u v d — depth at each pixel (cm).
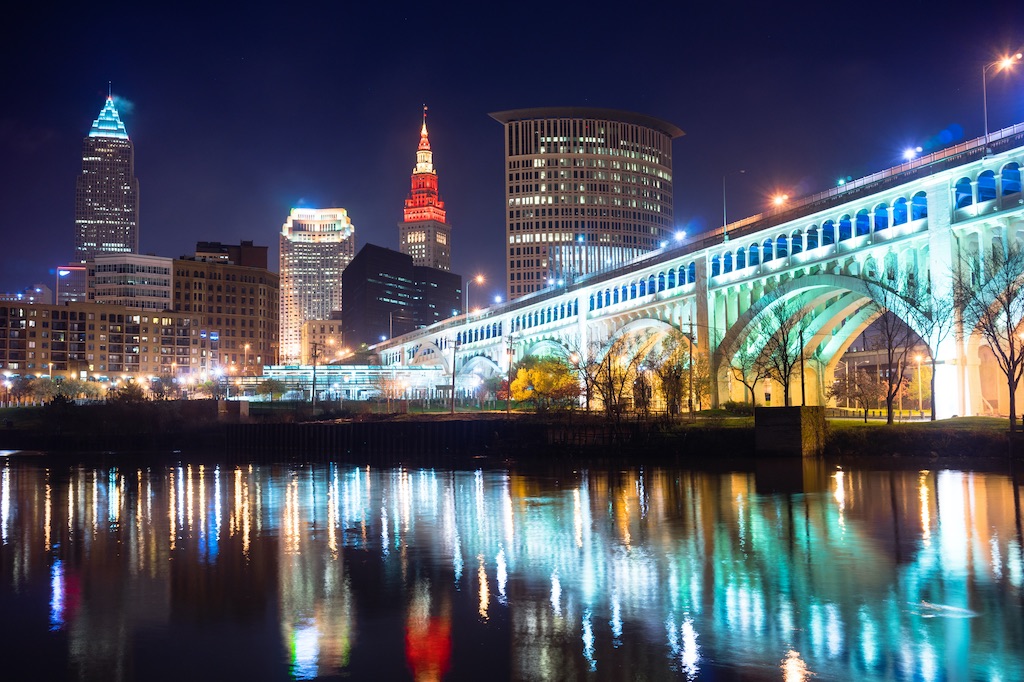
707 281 10444
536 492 5084
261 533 3822
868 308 9338
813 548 2980
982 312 6594
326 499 5156
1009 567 2627
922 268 7631
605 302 13262
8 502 5303
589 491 4991
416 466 7869
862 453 6228
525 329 15712
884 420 8338
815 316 9450
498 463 7769
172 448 12106
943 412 7131
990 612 2188
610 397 8694
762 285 9638
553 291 14875
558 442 8106
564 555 3058
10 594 2678
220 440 12138
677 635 2092
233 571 2969
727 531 3369
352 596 2561
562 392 11494
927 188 7488
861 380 11362
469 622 2259
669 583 2581
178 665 1989
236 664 1989
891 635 2036
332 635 2184
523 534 3541
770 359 9038
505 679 1850
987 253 6919
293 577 2845
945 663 1850
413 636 2159
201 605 2503
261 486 6178
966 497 4012
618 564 2870
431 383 18650
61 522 4316
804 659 1900
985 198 7231
